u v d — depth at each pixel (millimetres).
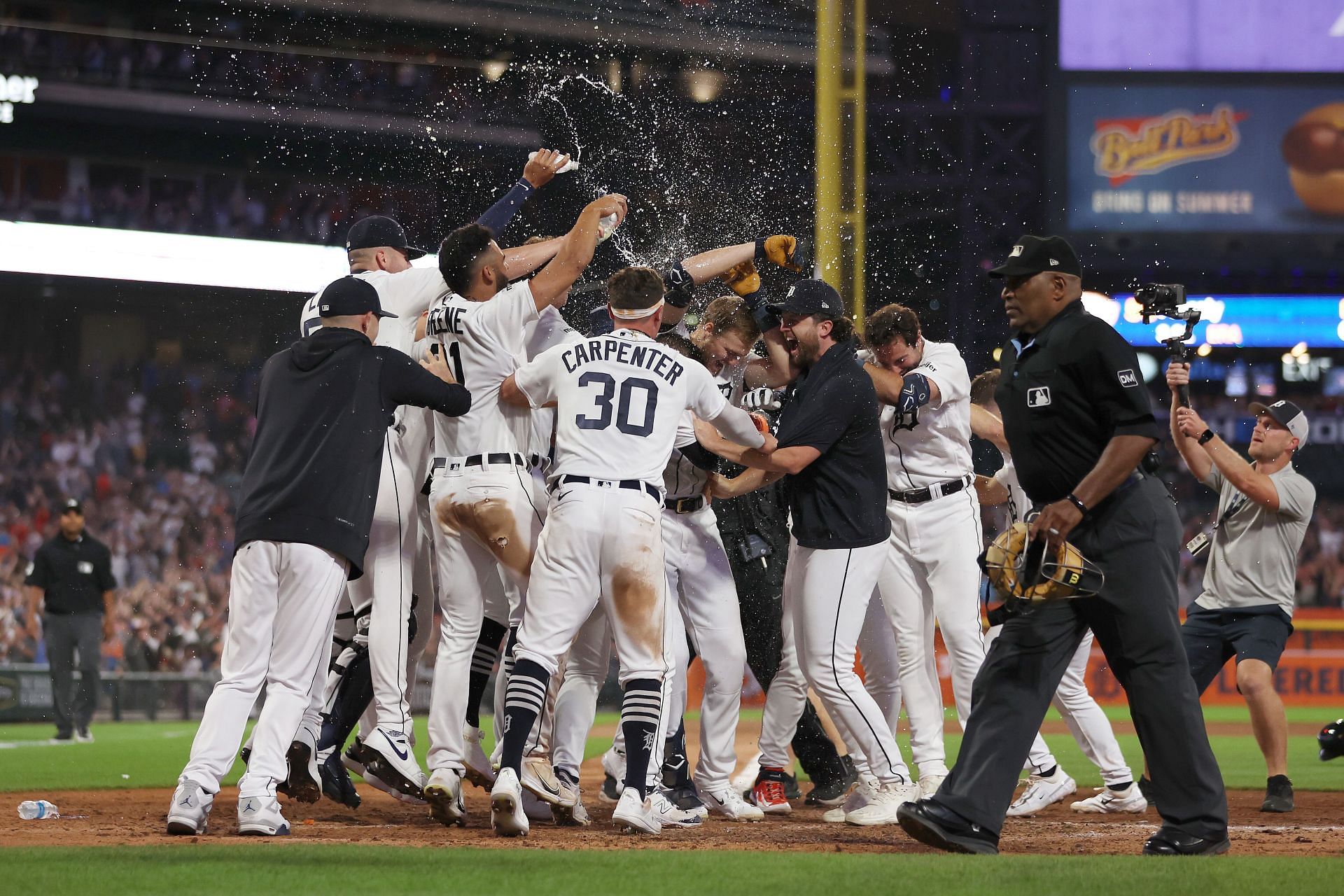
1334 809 24203
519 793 17922
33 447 83125
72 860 14648
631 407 18531
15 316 85688
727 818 21703
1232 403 94938
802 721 23891
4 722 55875
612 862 14797
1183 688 16422
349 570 18531
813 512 20484
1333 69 81688
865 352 23688
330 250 84312
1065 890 13062
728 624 21578
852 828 20031
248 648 18219
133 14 78500
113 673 59188
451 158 85812
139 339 88000
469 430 19688
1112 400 16312
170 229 82500
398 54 83250
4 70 75812
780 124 85750
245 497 18328
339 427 18281
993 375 26953
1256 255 82688
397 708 20344
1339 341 88938
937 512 22391
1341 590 88125
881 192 89312
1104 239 82625
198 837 17672
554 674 21219
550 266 19828
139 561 80125
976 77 87062
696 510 21422
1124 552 16453
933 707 22656
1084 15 82188
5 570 71875
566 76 85000
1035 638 16734
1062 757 36750
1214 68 82125
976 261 87688
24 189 79625
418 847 16266
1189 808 16375
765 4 84688
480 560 19812
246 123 80500
